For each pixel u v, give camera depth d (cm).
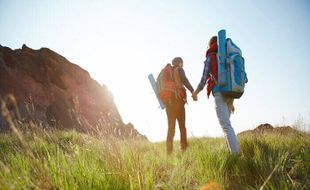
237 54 404
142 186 232
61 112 3553
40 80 4472
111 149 297
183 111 562
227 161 322
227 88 391
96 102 5053
